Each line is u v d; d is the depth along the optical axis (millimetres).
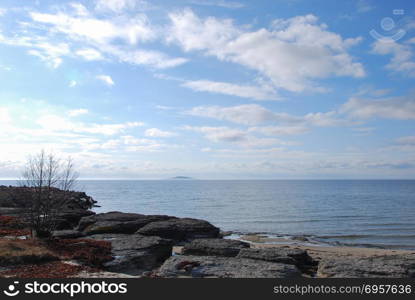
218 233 28875
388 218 53062
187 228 27203
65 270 12562
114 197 115688
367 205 80438
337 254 22500
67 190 20375
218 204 82750
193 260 13859
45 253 14188
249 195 129875
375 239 33594
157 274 12961
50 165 19359
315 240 32438
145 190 186625
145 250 16766
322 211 64438
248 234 35562
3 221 22922
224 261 13914
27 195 19109
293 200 98750
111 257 15461
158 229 26031
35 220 18188
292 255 16203
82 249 15906
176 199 104000
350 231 39250
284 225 44469
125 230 27188
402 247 29156
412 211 65125
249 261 14047
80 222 29203
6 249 13953
